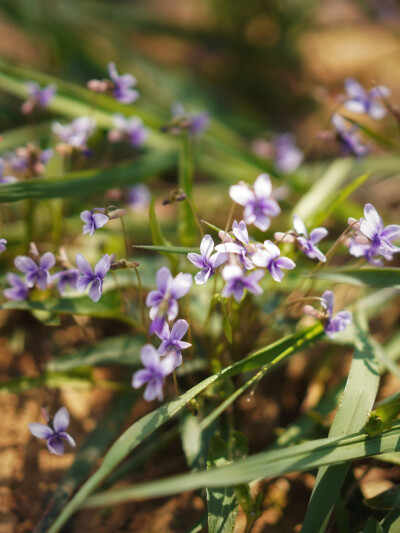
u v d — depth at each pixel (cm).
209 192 53
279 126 68
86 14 71
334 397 36
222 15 75
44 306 35
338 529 35
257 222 33
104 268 32
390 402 32
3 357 41
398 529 32
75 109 46
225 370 32
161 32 73
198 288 40
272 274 32
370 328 45
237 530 35
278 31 75
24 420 39
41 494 36
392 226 33
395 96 71
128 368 42
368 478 36
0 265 42
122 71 62
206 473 29
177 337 31
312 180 51
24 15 65
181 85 67
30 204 40
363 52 83
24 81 46
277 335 39
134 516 36
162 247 33
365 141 48
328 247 41
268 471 30
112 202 47
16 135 48
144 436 30
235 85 73
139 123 44
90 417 39
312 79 74
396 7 75
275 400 40
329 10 91
